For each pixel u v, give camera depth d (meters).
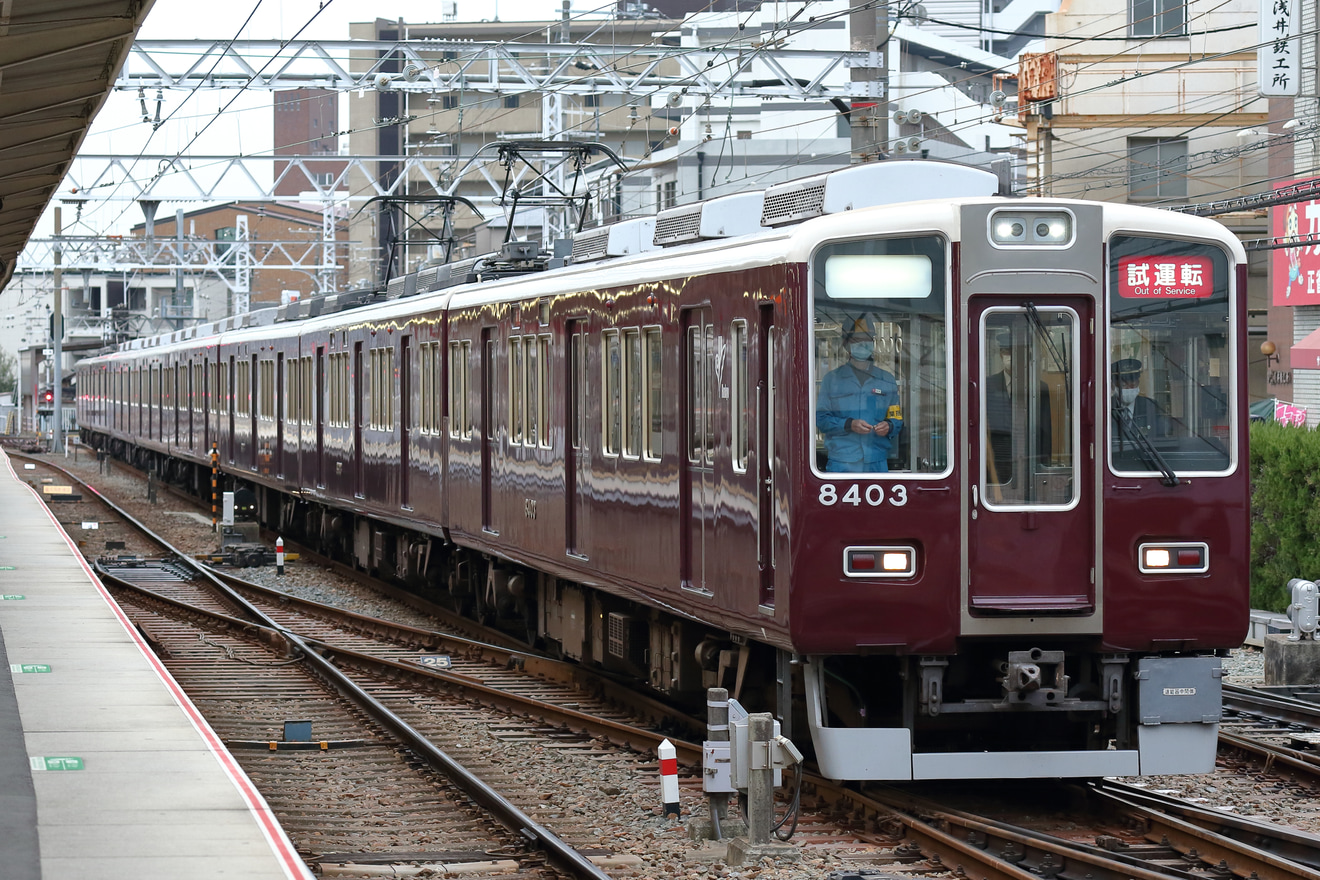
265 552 47.00
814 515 16.33
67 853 12.88
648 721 23.08
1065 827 16.61
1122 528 16.66
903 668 16.75
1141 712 16.86
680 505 19.97
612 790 18.50
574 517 24.44
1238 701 23.70
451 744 21.67
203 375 62.62
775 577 16.95
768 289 17.11
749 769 15.31
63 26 19.09
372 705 23.66
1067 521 16.64
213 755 16.89
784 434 16.62
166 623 35.00
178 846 13.13
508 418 27.45
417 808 17.77
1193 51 56.97
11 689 21.08
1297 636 25.62
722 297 18.47
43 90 22.59
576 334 24.09
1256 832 15.55
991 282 16.50
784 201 19.16
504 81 48.22
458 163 51.19
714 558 18.94
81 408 113.19
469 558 32.47
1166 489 16.77
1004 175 20.11
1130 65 56.88
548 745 21.56
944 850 15.19
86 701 20.22
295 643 30.08
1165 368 16.88
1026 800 17.88
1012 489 16.61
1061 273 16.56
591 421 23.36
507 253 31.44
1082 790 17.52
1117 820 16.67
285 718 23.86
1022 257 16.53
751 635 17.84
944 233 16.50
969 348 16.47
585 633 25.45
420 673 27.12
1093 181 56.88
